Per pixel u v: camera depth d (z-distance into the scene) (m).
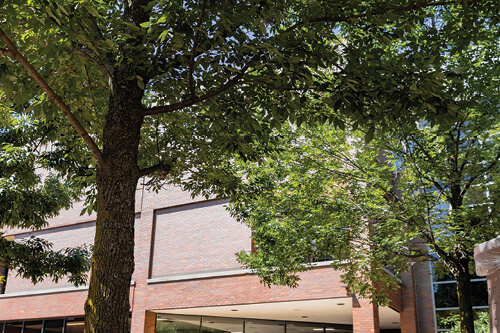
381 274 12.98
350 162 12.73
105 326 5.55
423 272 22.62
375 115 6.41
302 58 6.77
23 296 25.59
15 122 11.81
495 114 10.31
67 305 23.97
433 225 12.06
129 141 6.40
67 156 11.37
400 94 6.15
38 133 11.91
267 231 12.95
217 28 6.34
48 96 6.33
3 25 6.23
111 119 6.46
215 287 20.47
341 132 12.48
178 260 21.97
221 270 20.84
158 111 6.71
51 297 24.64
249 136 8.23
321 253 12.20
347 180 12.59
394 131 10.87
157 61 6.27
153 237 22.94
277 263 13.15
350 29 9.38
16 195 12.50
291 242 12.35
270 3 6.06
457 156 11.31
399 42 10.79
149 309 21.67
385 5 7.15
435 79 5.92
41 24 5.46
